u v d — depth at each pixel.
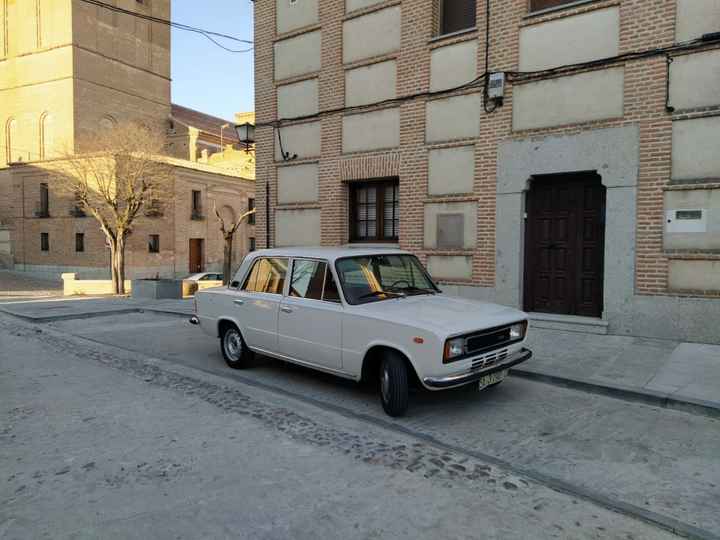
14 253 35.66
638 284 7.96
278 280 6.39
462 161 9.70
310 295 5.91
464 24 10.02
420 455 4.16
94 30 36.69
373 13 10.87
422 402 5.53
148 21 41.00
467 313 5.25
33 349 8.60
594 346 7.51
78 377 6.69
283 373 6.78
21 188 34.84
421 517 3.22
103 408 5.37
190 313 12.43
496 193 9.27
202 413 5.20
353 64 11.19
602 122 8.16
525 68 8.92
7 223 37.12
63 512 3.28
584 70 8.28
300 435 4.60
